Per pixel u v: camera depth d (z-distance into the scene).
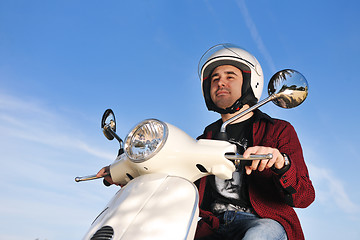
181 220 1.12
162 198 1.18
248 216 1.61
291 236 1.54
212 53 1.95
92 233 1.18
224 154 1.22
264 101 1.40
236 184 1.71
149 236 1.08
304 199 1.49
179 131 1.29
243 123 1.96
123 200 1.22
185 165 1.26
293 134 1.76
